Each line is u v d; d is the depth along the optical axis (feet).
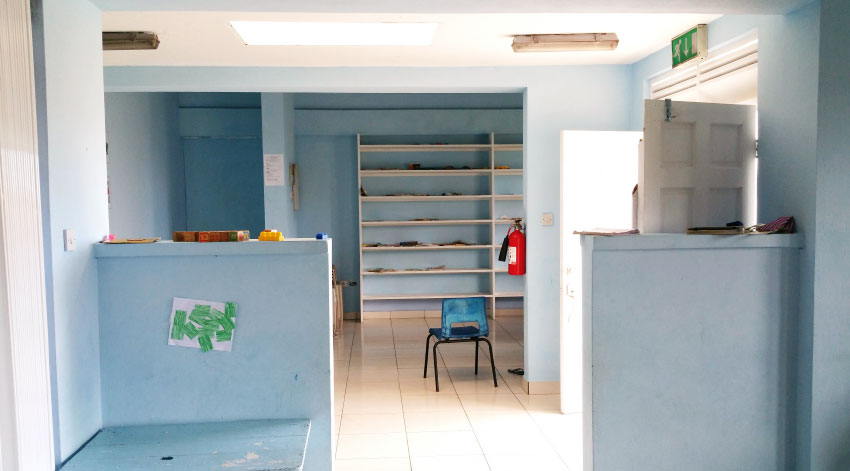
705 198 10.11
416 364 19.79
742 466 9.57
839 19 8.78
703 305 9.37
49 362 7.27
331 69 15.64
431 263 27.94
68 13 7.79
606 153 14.66
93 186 8.44
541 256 16.24
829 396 9.16
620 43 13.82
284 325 8.75
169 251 8.48
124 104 19.25
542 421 14.38
